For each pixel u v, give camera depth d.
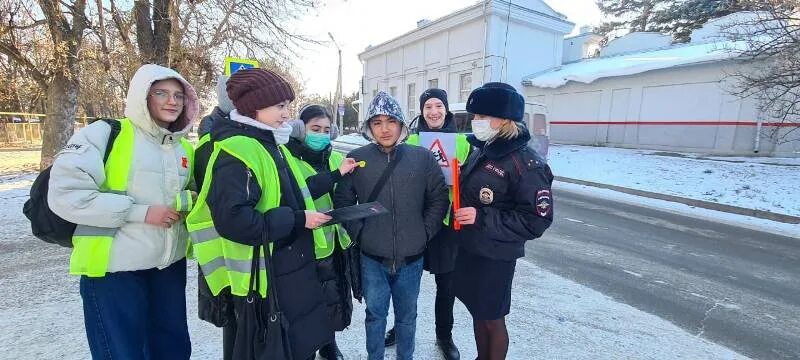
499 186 2.12
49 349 2.70
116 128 1.87
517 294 3.87
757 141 13.06
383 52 29.14
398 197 2.29
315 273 1.95
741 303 3.79
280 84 1.79
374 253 2.32
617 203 8.57
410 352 2.49
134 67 9.84
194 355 2.71
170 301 2.08
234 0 9.80
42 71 10.26
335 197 2.41
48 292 3.60
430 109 2.95
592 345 2.97
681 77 14.89
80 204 1.65
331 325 2.04
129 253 1.82
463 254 2.29
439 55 23.94
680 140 15.10
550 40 22.16
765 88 9.88
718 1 18.86
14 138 19.86
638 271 4.58
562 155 15.27
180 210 1.88
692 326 3.32
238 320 1.76
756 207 7.62
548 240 5.79
